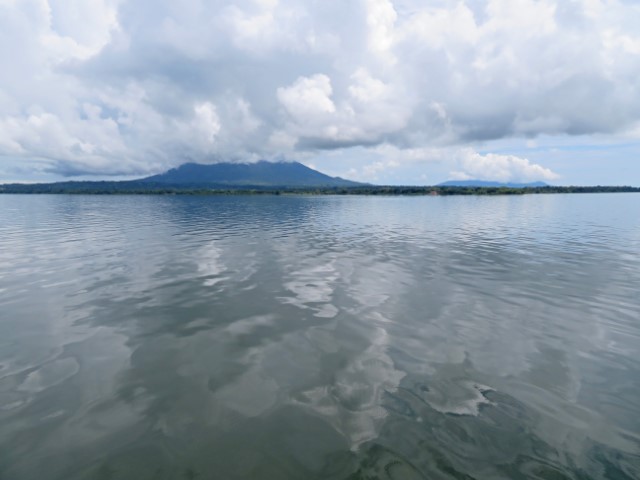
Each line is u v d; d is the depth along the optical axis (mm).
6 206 83500
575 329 10789
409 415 6742
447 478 5316
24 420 6559
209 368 8461
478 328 10828
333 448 5938
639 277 16984
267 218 50219
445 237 30656
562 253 23156
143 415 6754
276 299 13508
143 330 10609
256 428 6418
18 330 10586
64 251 23312
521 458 5695
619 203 93562
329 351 9297
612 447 5953
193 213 60375
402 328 10805
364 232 34094
